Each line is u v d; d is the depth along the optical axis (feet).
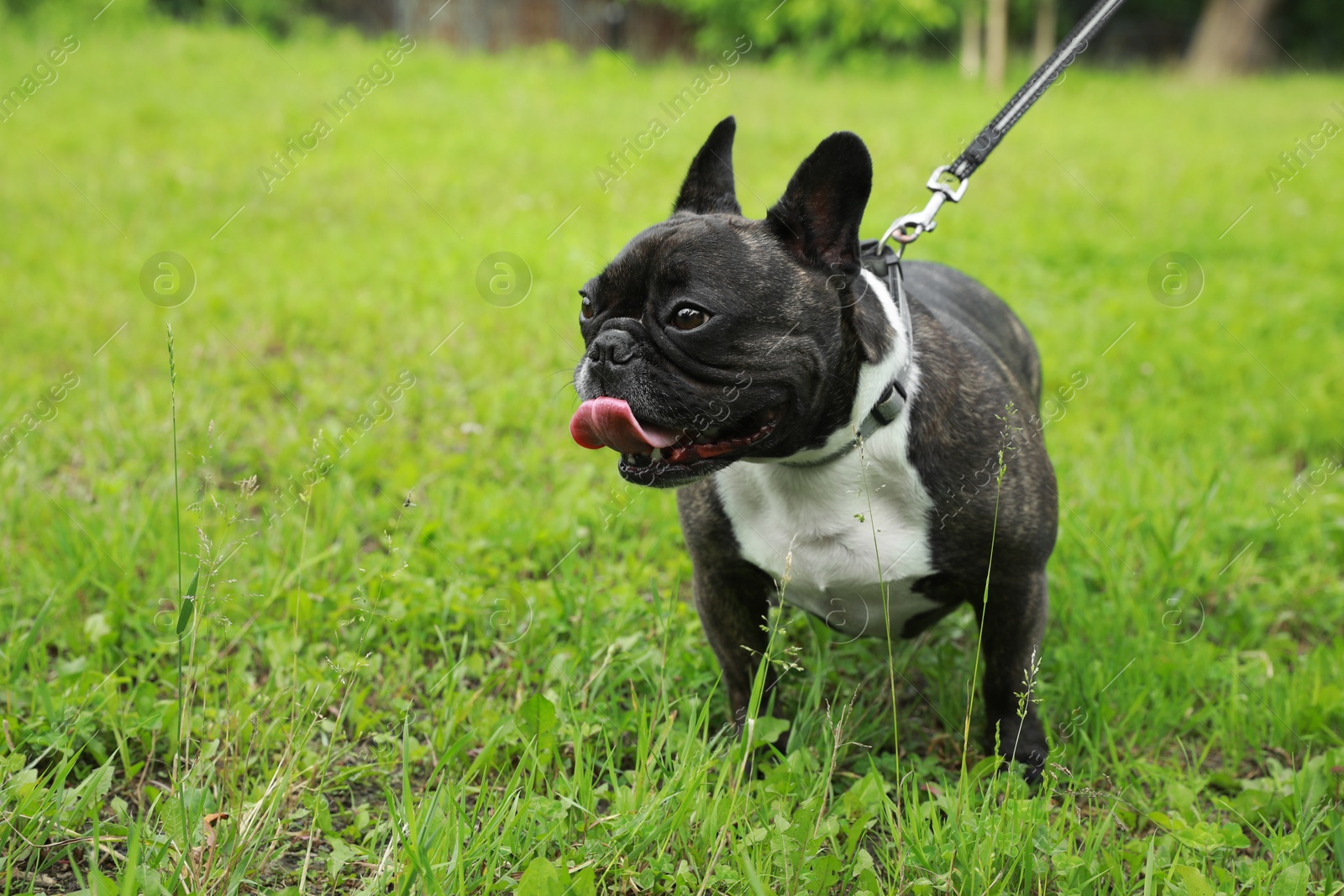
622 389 7.25
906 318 8.28
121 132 31.55
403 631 10.59
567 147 31.19
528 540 12.09
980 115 38.96
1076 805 8.08
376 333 18.21
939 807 7.96
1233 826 7.74
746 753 7.68
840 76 51.26
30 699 9.02
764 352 7.32
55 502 12.17
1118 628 10.23
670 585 11.28
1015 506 8.20
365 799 8.43
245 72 41.19
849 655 10.18
